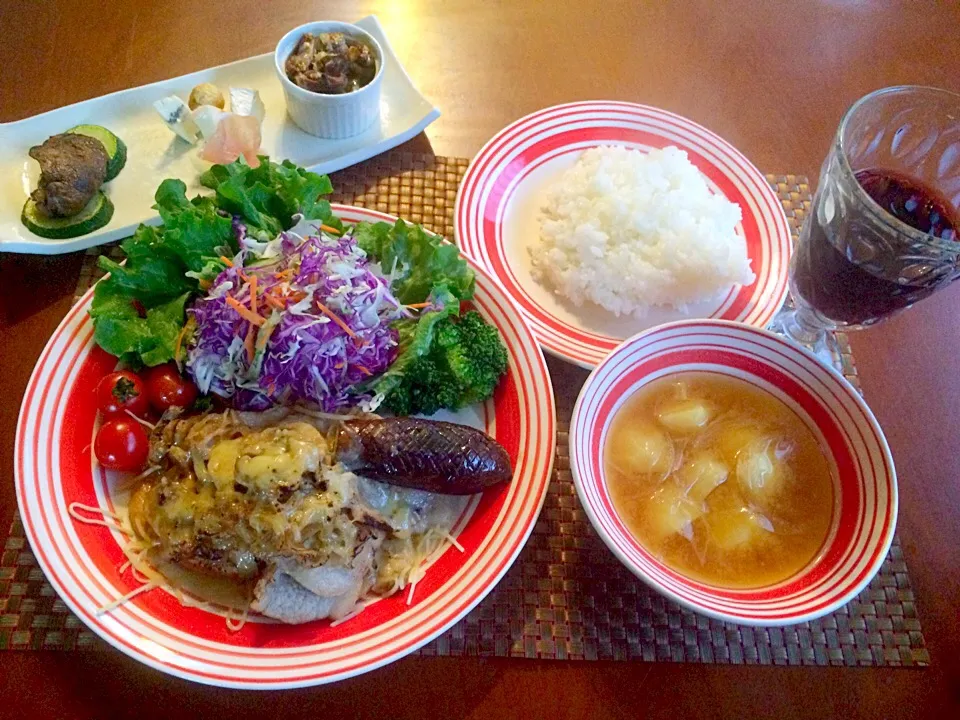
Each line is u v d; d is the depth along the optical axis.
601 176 0.56
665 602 0.44
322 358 0.47
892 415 0.51
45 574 0.39
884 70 0.67
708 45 0.67
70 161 0.52
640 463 0.43
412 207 0.56
